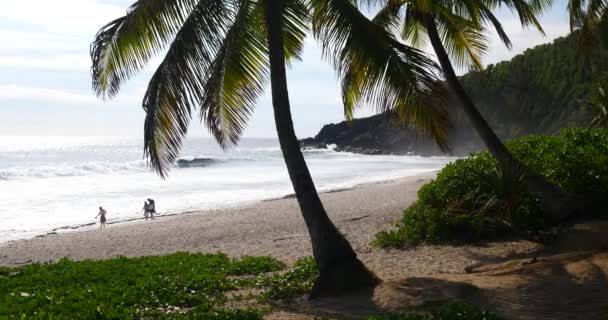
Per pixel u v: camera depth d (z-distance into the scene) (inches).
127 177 1977.1
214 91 367.6
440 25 584.7
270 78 351.3
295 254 594.2
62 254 703.7
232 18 354.3
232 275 459.2
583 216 479.5
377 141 4215.1
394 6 519.5
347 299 321.7
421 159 3245.6
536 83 3390.7
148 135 336.2
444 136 343.6
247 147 5684.1
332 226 348.8
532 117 3265.3
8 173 1995.6
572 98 3083.2
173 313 311.3
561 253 405.4
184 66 333.4
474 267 386.6
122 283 400.8
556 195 479.8
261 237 733.9
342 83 412.8
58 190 1568.7
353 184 1600.6
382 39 339.9
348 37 341.4
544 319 239.1
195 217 979.9
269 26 348.8
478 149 3139.8
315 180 1808.6
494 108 3467.0
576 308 249.4
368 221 765.9
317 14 375.2
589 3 518.3
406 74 335.6
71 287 391.5
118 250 715.4
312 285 372.5
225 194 1441.9
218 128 385.4
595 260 320.8
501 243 472.1
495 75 3577.8
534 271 320.5
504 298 273.6
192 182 1781.5
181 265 488.7
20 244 779.4
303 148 4736.7
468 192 540.1
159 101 337.1
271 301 343.6
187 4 345.1
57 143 7706.7
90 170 2212.1
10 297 353.4
